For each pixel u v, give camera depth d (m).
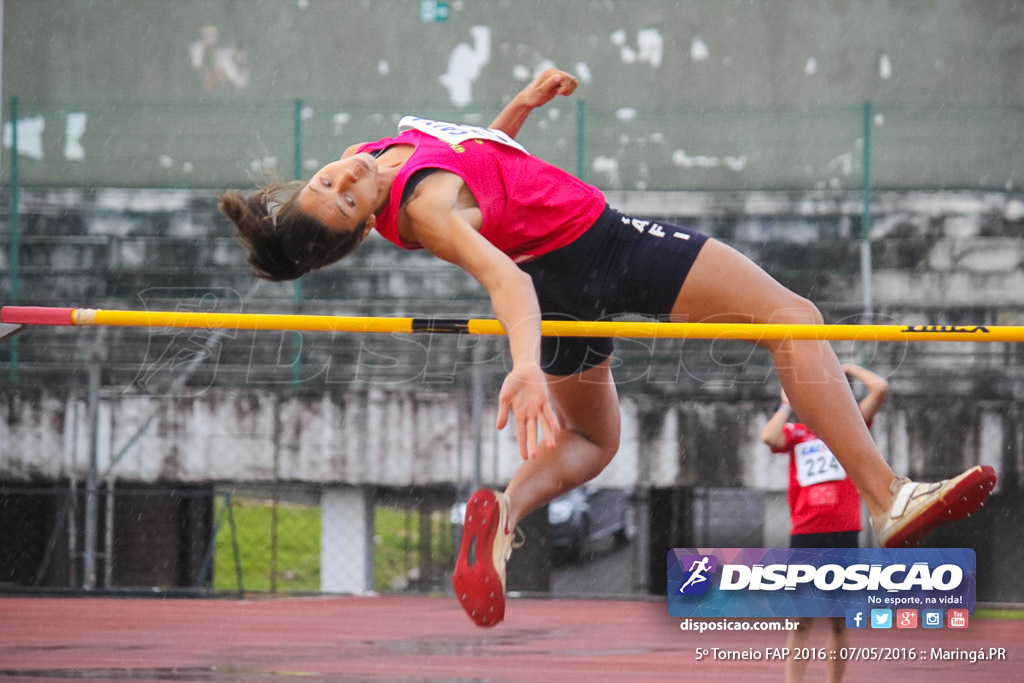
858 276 29.39
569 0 32.06
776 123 31.12
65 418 25.06
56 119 32.00
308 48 32.50
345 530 25.58
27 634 17.28
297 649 15.62
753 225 30.64
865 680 13.12
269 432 24.84
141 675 12.56
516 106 8.33
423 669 13.52
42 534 25.91
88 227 31.17
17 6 32.44
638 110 31.12
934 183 31.05
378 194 6.98
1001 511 27.17
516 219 7.12
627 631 18.47
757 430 24.05
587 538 36.44
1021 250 29.66
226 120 32.03
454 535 24.66
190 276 29.70
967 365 27.77
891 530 7.16
